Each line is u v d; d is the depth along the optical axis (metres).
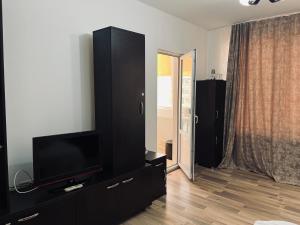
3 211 1.65
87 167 2.29
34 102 2.25
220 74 4.51
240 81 4.07
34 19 2.21
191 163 3.56
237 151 4.18
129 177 2.50
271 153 3.76
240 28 4.05
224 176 3.80
